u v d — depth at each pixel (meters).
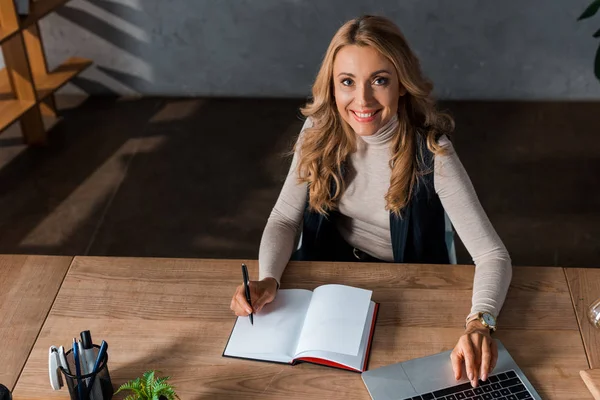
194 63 4.20
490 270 1.73
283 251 1.87
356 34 1.69
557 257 3.00
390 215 1.97
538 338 1.58
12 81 3.62
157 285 1.75
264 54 4.14
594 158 3.62
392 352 1.56
